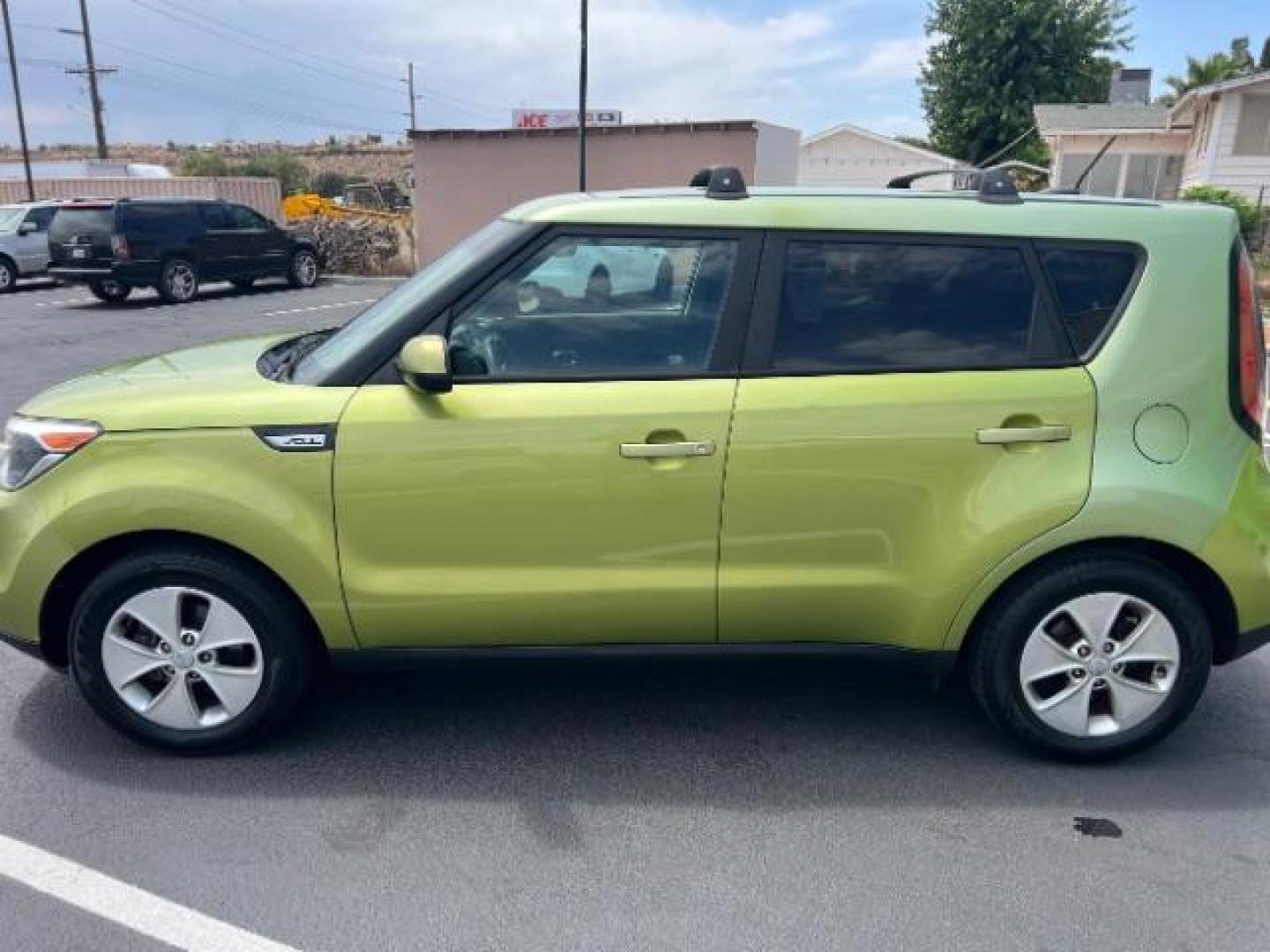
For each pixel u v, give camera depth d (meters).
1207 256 3.20
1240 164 25.47
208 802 3.14
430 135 23.47
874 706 3.79
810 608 3.23
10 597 3.21
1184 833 3.03
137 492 3.10
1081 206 3.28
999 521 3.13
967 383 3.13
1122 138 31.77
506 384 3.13
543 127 23.17
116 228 17.92
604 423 3.08
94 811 3.09
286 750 3.45
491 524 3.15
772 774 3.34
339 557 3.16
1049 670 3.30
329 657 3.30
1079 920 2.66
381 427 3.10
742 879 2.81
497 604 3.20
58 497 3.15
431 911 2.68
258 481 3.12
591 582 3.19
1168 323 3.16
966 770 3.36
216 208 19.91
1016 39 40.25
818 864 2.88
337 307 18.41
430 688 3.90
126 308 18.27
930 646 3.27
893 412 3.11
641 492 3.12
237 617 3.25
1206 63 42.25
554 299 3.18
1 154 89.25
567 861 2.88
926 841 2.99
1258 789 3.27
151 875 2.80
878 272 3.20
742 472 3.11
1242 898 2.75
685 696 3.85
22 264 21.28
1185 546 3.14
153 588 3.22
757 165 21.88
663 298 3.19
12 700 3.78
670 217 3.21
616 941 2.57
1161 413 3.14
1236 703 3.83
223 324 15.84
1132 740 3.33
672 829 3.04
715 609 3.23
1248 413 3.20
